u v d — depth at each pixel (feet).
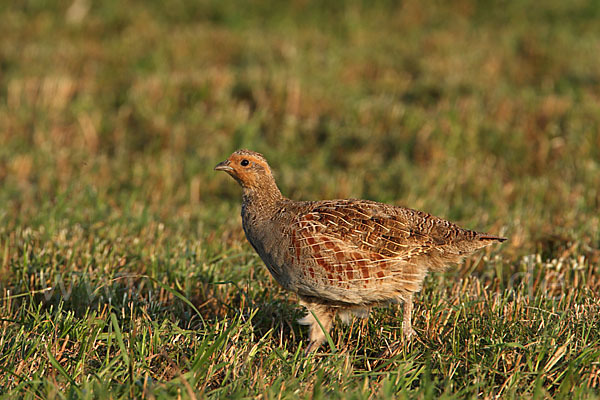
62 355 38.06
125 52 120.37
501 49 122.83
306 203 41.98
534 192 70.33
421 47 126.00
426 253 41.06
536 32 132.36
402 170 76.38
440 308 43.21
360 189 73.20
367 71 114.01
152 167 76.54
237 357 37.01
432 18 146.72
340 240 39.11
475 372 36.42
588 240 56.08
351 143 86.63
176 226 61.57
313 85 99.04
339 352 40.57
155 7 151.33
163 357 37.88
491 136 82.99
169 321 41.37
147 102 94.17
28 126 89.56
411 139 84.94
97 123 89.35
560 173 75.56
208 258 52.60
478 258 52.16
